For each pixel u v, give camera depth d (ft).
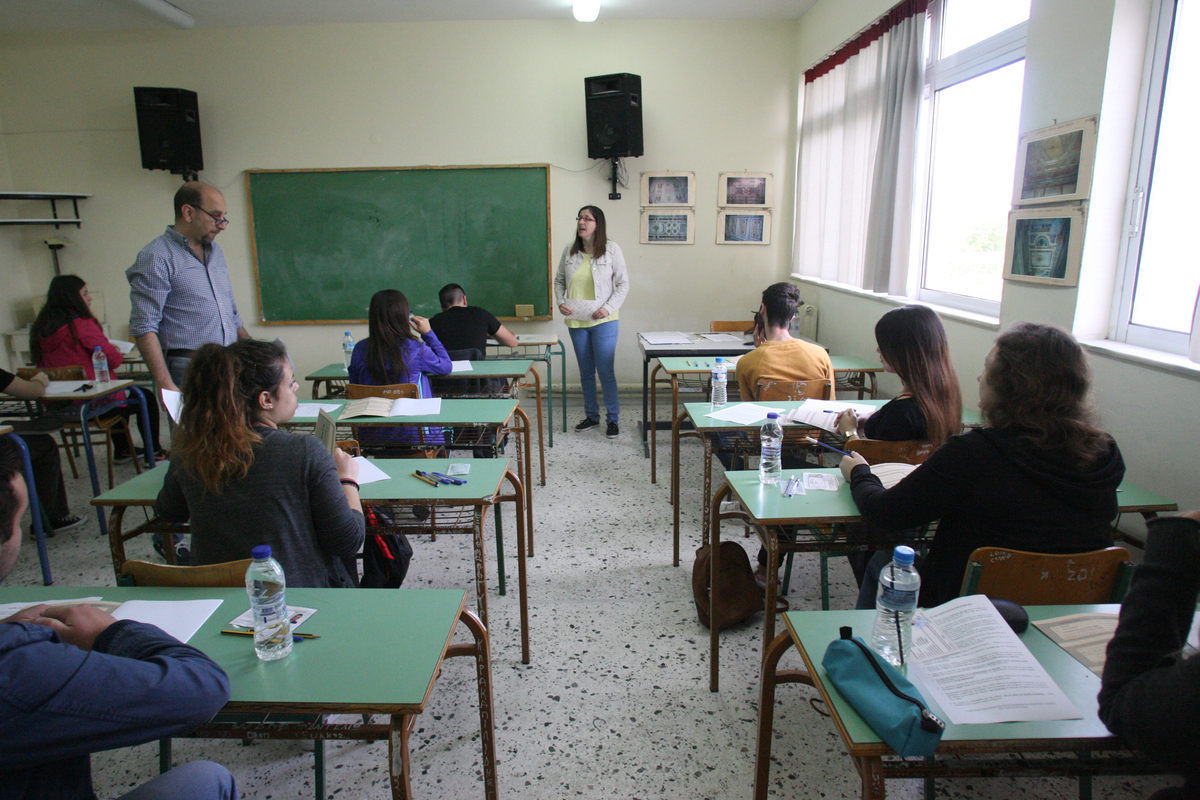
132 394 12.47
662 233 17.67
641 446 14.21
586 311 14.38
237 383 4.40
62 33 16.60
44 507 10.03
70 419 10.56
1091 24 7.36
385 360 9.59
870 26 12.75
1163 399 6.53
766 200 17.52
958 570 4.45
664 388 18.30
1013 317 8.88
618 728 5.90
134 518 10.68
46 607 2.97
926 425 5.89
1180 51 6.86
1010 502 4.15
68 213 17.30
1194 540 2.61
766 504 5.36
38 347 12.13
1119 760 3.09
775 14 16.29
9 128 16.98
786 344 9.27
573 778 5.33
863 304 13.33
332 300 17.85
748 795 5.15
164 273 8.73
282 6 15.28
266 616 3.49
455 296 13.30
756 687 6.43
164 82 16.81
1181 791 2.47
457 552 9.43
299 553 4.55
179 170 16.38
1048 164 8.07
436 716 6.08
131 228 17.42
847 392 13.64
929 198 11.87
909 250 11.85
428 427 8.91
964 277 10.94
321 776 4.84
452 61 16.78
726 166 17.33
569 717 6.05
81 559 9.34
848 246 14.08
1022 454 4.11
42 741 2.40
